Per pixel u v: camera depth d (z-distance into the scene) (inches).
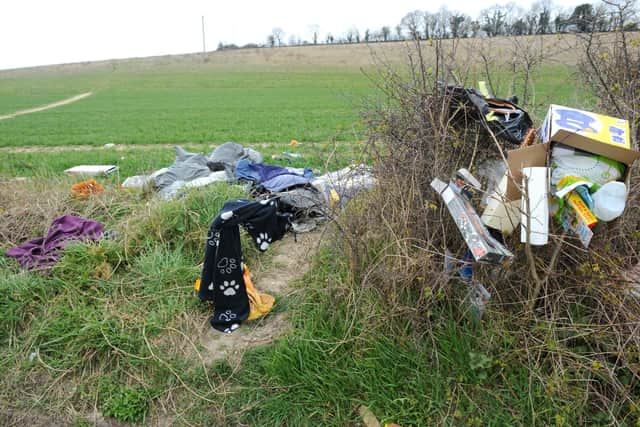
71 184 270.2
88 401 139.5
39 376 147.2
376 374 129.1
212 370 141.9
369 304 139.6
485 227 125.0
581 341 125.0
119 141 645.3
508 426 114.0
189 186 243.4
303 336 141.9
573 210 115.6
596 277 119.8
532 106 172.2
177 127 784.9
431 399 121.4
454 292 136.3
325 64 2199.8
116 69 2731.3
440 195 129.0
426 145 141.9
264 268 193.2
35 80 2406.5
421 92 140.3
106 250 190.1
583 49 164.6
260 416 129.5
